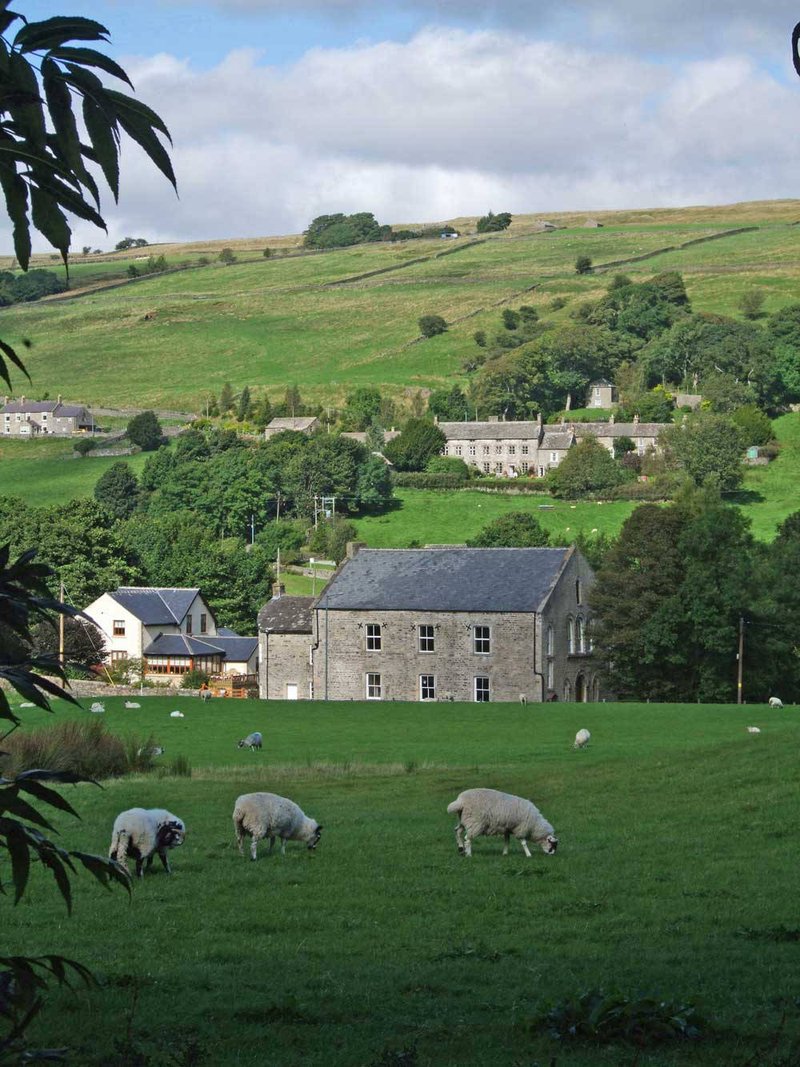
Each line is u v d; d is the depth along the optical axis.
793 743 46.25
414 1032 16.86
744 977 20.03
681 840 33.19
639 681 101.88
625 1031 16.28
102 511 140.38
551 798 41.75
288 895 27.42
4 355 7.36
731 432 190.50
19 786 7.38
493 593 101.00
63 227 7.13
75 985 19.62
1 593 7.09
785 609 102.50
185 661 120.94
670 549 99.12
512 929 24.22
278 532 169.75
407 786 46.72
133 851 29.42
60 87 6.77
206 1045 16.14
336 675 104.38
